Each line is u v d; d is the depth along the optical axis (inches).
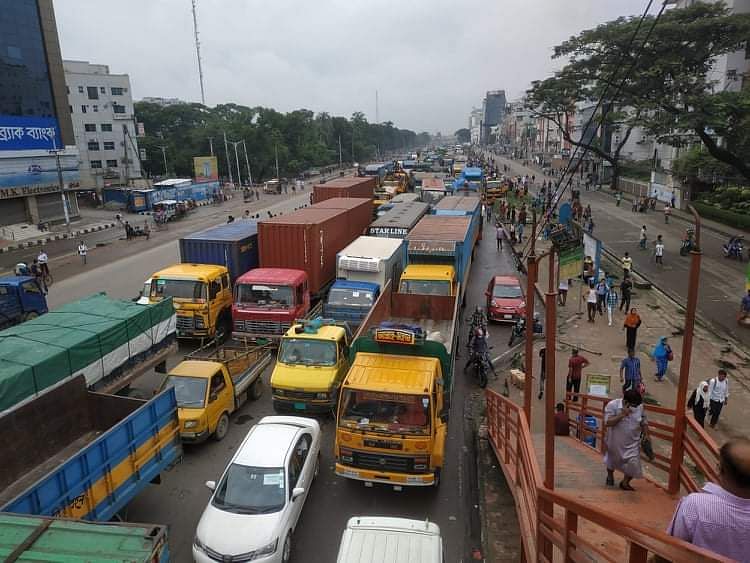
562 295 921.5
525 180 2827.3
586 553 192.9
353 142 5738.2
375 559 283.1
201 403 480.7
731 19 1234.0
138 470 366.0
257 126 3860.7
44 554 205.9
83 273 1206.9
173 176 3609.7
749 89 1322.6
